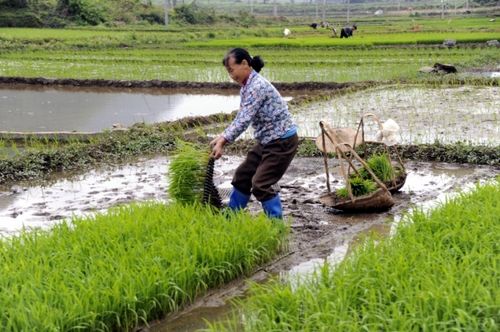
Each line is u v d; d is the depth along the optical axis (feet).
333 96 49.96
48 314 13.25
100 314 14.07
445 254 15.81
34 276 14.89
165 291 15.42
